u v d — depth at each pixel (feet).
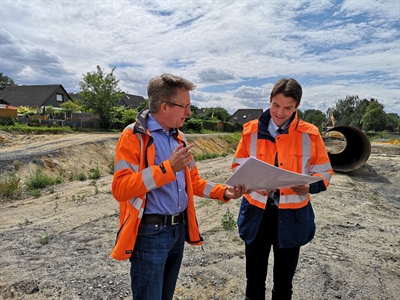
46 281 11.43
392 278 12.12
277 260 8.08
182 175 6.97
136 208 6.14
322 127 194.39
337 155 49.83
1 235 17.17
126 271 12.34
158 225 6.36
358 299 10.59
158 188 6.45
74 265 12.92
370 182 39.68
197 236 7.22
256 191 7.86
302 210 7.72
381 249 15.17
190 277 11.72
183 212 6.89
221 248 14.75
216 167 52.24
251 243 8.07
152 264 6.25
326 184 7.62
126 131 6.45
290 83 7.32
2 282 11.37
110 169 48.93
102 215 21.06
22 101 157.07
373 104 215.51
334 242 15.96
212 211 21.80
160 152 6.55
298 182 6.86
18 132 63.98
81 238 16.43
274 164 7.79
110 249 14.85
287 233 7.59
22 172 38.60
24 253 14.37
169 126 6.67
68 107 130.31
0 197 28.32
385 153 59.41
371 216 21.59
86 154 52.54
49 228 18.29
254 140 8.09
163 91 6.32
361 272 12.57
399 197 32.22
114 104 93.35
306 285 11.39
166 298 7.19
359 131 43.86
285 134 7.72
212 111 229.45
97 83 87.51
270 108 7.79
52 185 34.86
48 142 57.41
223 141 104.58
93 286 11.07
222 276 11.86
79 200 26.48
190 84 6.46
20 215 22.20
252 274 8.32
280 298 8.12
